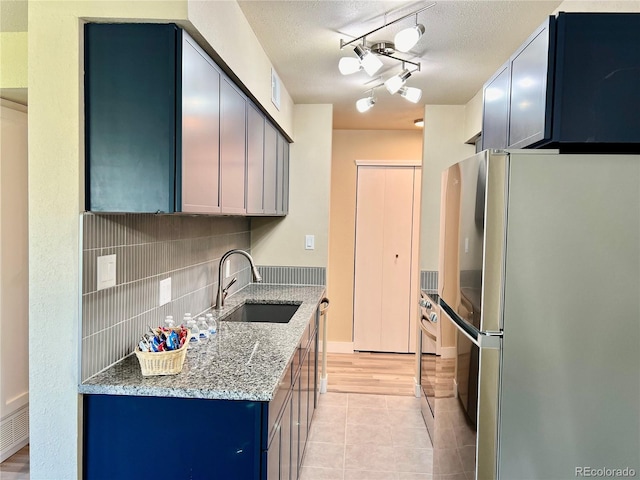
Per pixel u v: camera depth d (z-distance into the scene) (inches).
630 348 53.9
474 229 59.3
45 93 53.6
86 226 54.5
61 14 53.0
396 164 184.5
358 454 105.1
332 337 188.4
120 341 62.6
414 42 75.7
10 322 97.7
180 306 84.0
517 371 54.9
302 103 138.6
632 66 52.8
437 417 85.5
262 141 99.4
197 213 60.4
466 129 134.7
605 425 54.5
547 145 56.4
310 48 93.7
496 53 96.0
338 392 144.6
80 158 53.9
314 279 141.4
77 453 55.6
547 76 53.1
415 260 187.6
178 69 53.5
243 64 78.4
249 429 54.6
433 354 108.3
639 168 52.9
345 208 187.9
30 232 54.4
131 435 55.6
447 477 75.4
